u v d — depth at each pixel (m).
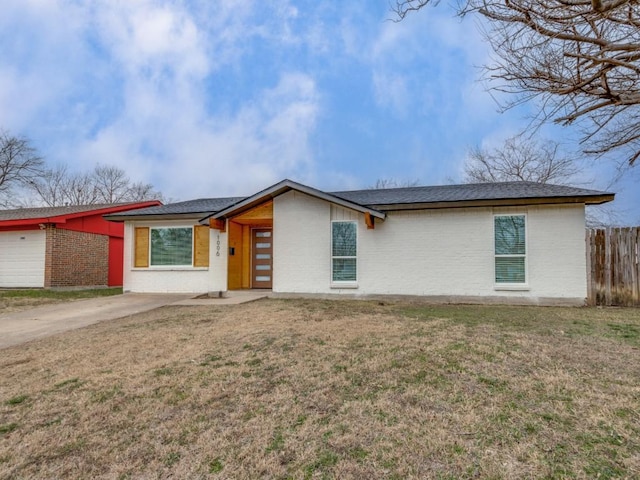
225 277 11.79
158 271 12.56
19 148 26.08
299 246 11.01
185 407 3.37
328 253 10.80
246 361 4.54
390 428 2.88
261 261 12.72
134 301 10.45
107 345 5.60
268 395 3.55
